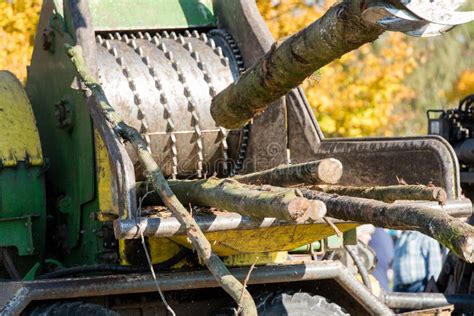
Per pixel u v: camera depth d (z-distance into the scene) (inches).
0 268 391.9
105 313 351.9
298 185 323.9
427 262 542.0
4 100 395.9
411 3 254.2
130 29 411.2
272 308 366.6
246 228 333.1
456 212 353.7
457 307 458.6
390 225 295.7
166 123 389.4
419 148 362.3
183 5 422.3
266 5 629.6
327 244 407.2
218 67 401.1
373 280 462.6
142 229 322.3
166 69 394.9
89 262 383.2
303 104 391.9
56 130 400.8
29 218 385.1
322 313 370.6
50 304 350.3
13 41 595.2
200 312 382.0
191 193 336.8
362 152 376.5
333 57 289.9
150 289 349.4
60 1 395.5
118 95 385.4
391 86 667.4
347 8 274.2
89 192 376.2
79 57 364.8
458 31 755.4
